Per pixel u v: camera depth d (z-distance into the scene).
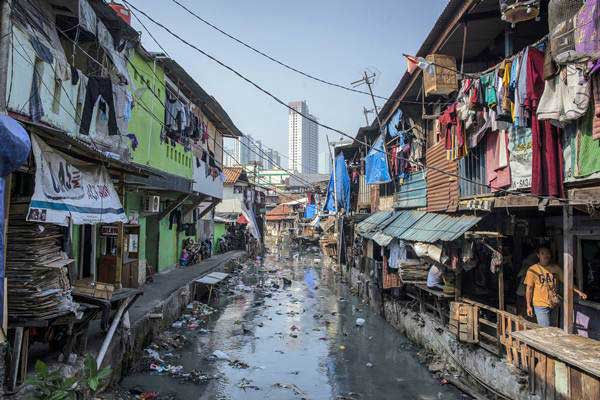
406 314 13.60
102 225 12.09
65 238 7.18
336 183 28.30
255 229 43.28
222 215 39.34
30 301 6.04
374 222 19.02
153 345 11.38
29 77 7.41
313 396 9.08
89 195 7.34
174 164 17.66
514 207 7.87
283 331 14.36
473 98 7.61
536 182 6.81
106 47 9.65
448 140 9.65
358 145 25.45
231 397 8.86
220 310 17.45
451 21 9.38
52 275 6.48
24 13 7.37
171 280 17.83
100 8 9.43
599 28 5.11
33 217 5.69
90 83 9.37
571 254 6.91
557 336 6.75
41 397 5.30
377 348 12.54
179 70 16.19
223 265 25.19
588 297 7.72
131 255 14.68
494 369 8.23
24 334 6.02
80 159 7.52
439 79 9.66
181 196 18.66
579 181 6.32
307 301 19.88
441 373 10.00
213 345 12.52
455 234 9.34
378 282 16.61
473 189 9.75
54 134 6.18
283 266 35.12
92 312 7.49
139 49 13.32
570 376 5.98
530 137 7.44
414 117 13.91
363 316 16.81
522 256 10.59
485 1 8.19
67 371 6.59
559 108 6.01
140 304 12.64
